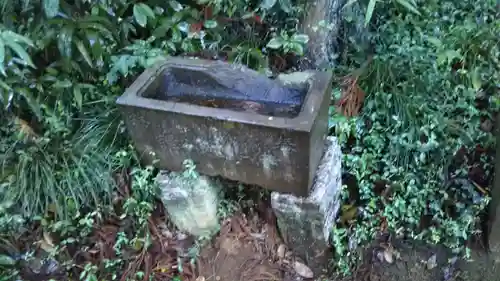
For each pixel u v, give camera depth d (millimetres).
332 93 2383
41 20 2207
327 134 2166
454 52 2291
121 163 2301
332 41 2438
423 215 2322
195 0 2512
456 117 2385
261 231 2373
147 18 2422
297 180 1885
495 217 2084
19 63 2225
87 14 2271
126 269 2215
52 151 2326
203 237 2330
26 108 2395
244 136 1779
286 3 2328
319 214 1993
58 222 2199
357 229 2287
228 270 2289
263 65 2365
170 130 1903
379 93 2387
